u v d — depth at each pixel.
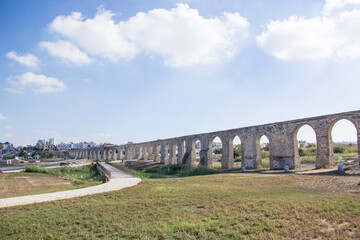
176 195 14.42
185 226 8.57
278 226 7.84
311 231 7.16
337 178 18.17
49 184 24.69
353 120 24.41
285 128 30.97
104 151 106.81
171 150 56.22
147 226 8.96
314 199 11.23
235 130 38.19
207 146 44.09
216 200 12.58
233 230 7.81
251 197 12.88
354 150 51.84
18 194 17.77
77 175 37.88
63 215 10.87
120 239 7.80
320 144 27.23
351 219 7.84
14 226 9.52
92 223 9.66
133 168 56.03
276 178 21.08
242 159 36.38
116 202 13.16
